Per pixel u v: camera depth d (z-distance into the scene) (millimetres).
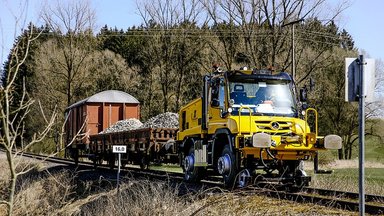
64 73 61625
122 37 81250
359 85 7605
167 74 57344
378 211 10609
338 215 10000
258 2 39625
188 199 11422
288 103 14844
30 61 61094
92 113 33312
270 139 13305
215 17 44094
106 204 13445
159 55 57875
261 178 14000
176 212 10055
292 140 14000
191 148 17953
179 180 18547
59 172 21500
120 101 34062
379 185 17828
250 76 14898
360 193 7645
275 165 14438
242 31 40719
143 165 24250
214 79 15523
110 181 18812
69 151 36844
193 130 17547
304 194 12828
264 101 14703
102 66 66812
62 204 14203
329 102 57875
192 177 17438
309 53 44469
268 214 9930
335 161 39656
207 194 11234
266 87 14906
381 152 61188
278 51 40406
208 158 16141
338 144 13930
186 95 60188
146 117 62844
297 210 10555
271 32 39500
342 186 16391
